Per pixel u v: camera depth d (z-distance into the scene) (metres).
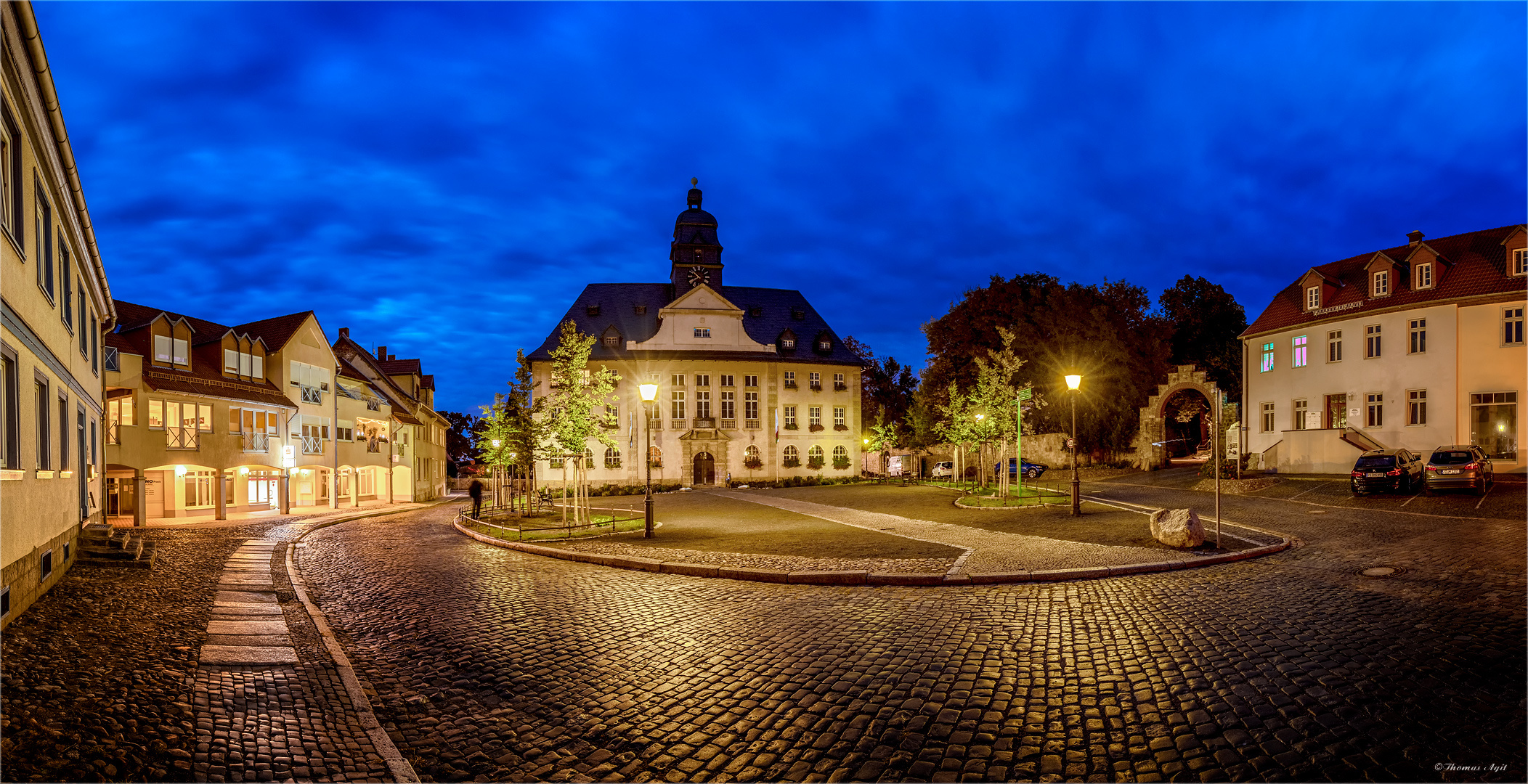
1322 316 35.25
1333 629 8.59
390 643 9.29
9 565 8.92
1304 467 35.28
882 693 6.90
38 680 6.77
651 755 5.74
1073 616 9.82
